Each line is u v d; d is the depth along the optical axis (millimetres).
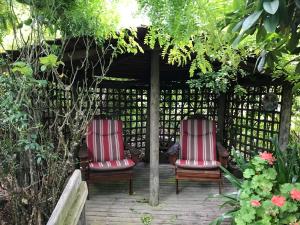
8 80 2223
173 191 4039
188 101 5453
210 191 4051
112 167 3777
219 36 1570
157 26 1550
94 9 2281
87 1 2246
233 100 5035
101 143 4273
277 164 2746
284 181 2609
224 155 3945
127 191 4039
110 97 5215
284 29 1381
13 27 2330
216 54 1811
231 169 4430
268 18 1130
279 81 3805
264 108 4188
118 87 5141
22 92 2273
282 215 2281
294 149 2961
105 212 3381
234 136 5105
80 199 1845
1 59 2363
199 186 4238
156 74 3379
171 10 1387
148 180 4500
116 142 4359
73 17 2271
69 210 1640
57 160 2592
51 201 2484
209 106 5402
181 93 5484
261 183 2453
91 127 4285
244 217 2332
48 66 2289
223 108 5219
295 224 2137
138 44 2734
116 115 5293
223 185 4250
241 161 3078
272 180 2510
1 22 2295
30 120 2455
